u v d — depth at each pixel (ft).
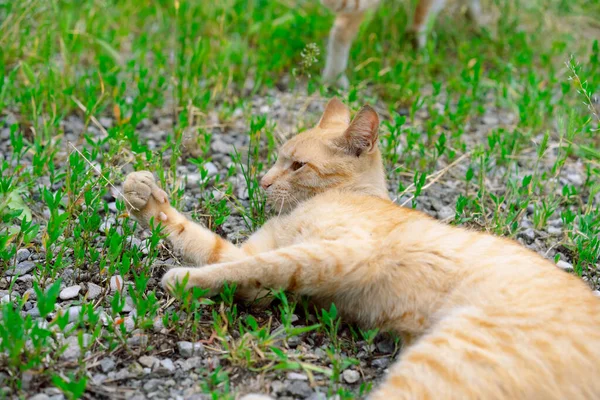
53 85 18.02
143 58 19.83
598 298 10.27
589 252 13.48
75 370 9.99
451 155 17.22
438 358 9.14
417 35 22.52
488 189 16.39
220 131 18.04
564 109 18.33
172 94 18.80
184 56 20.80
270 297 11.50
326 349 10.48
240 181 15.96
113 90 18.57
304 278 11.03
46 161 15.16
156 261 12.76
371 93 20.38
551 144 18.10
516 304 9.82
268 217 14.23
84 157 13.88
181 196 14.49
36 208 14.24
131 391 9.82
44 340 9.96
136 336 10.70
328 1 18.63
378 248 11.24
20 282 11.96
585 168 17.60
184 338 10.80
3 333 9.74
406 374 9.11
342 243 11.19
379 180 13.38
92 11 21.99
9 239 12.22
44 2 20.51
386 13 22.88
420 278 10.96
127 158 15.44
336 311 10.81
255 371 10.26
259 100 19.79
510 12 25.58
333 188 13.05
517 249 11.18
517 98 20.02
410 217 11.82
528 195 15.39
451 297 10.61
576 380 8.87
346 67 20.76
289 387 10.04
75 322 10.88
